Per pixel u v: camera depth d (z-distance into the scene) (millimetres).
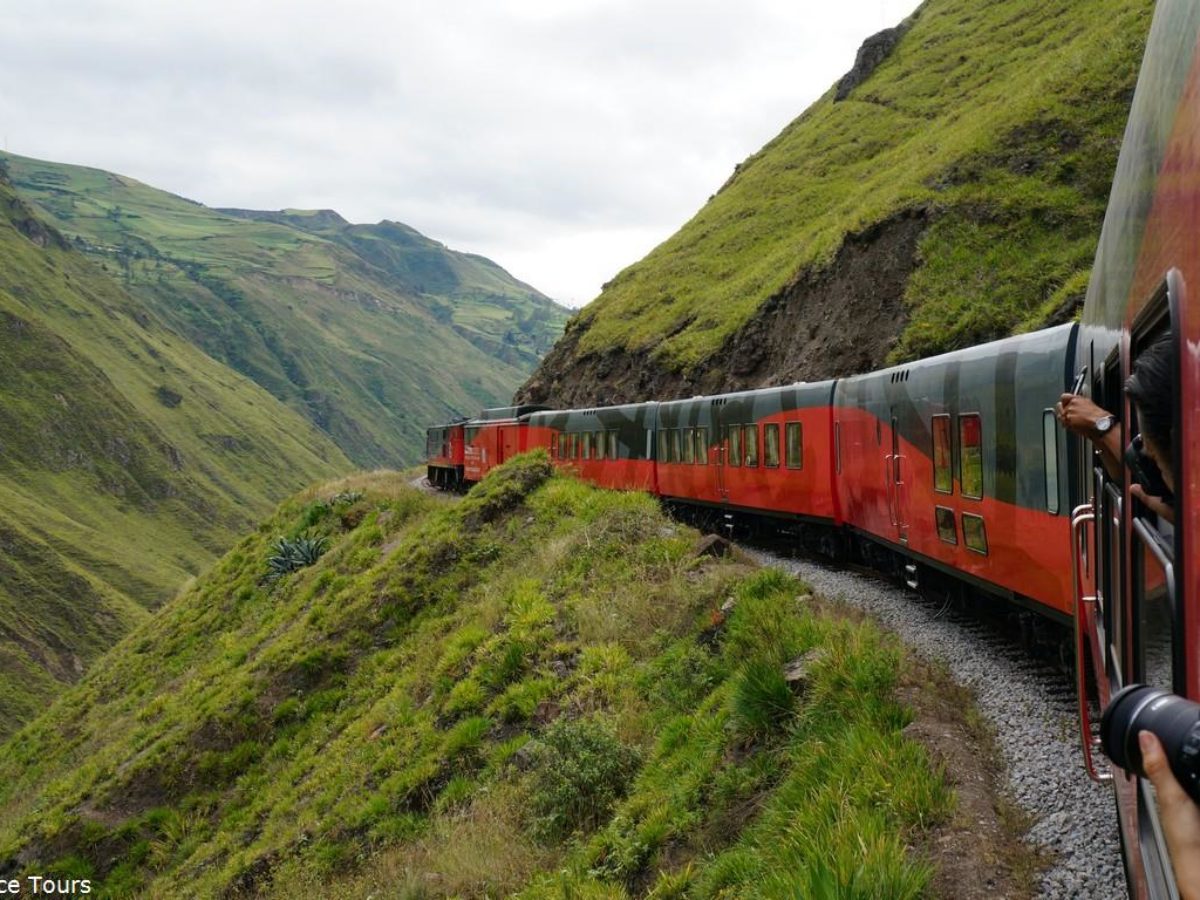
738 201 70688
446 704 16938
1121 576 4137
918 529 15031
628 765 12688
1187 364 2506
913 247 36750
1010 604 12906
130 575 162750
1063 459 9883
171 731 24266
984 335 30734
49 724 39125
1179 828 1651
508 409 43656
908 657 10805
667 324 55938
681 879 9188
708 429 25531
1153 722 1804
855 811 7559
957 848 7035
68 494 189125
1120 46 38281
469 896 11656
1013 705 9570
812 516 20344
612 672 15297
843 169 64750
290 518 44250
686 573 17469
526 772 13961
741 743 10789
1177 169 2861
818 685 10219
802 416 20625
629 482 30812
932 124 59281
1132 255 4102
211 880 16922
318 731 20984
